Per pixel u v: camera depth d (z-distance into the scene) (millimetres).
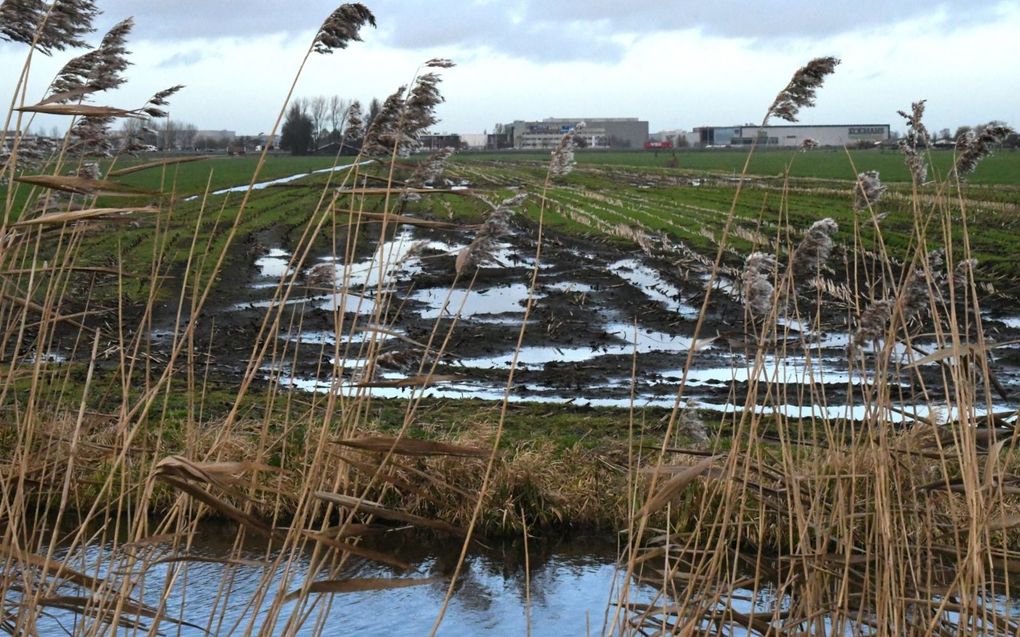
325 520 4348
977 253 28453
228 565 4688
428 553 10164
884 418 4855
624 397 15523
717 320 22078
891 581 4840
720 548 4832
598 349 19609
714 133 147375
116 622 4219
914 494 4984
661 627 5203
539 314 22906
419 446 4012
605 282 27219
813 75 4387
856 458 5164
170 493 10406
